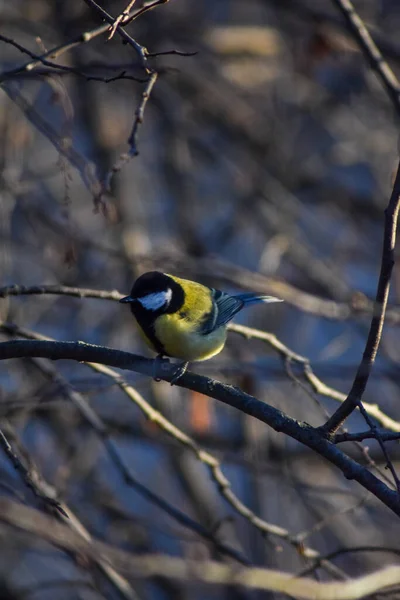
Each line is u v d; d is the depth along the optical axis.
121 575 8.34
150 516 13.41
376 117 15.25
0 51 12.82
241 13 15.26
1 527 10.34
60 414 12.02
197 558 10.91
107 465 13.91
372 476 5.98
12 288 7.48
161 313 7.73
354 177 16.84
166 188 14.70
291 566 12.34
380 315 5.86
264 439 12.20
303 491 12.03
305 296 10.95
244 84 14.70
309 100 14.97
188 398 11.97
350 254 14.80
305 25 14.26
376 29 14.26
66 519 7.22
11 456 6.68
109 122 13.72
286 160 14.92
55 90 7.48
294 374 9.03
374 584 5.92
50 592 11.76
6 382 12.96
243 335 8.27
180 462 12.75
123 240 12.54
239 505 8.30
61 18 12.84
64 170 7.53
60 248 12.51
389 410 13.52
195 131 14.95
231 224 14.91
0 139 11.95
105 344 13.08
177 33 13.66
